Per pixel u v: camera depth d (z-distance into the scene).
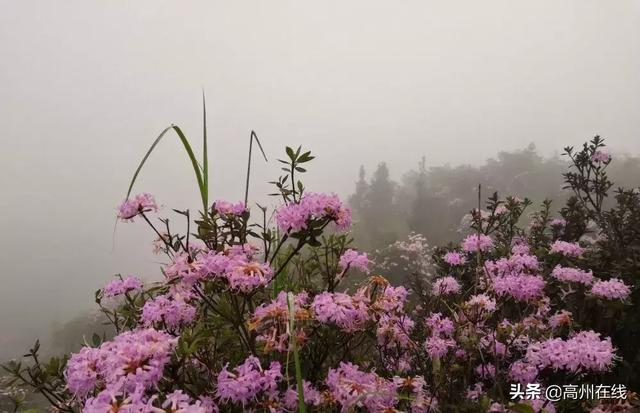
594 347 1.87
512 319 2.95
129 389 1.21
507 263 2.88
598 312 2.71
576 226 4.47
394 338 2.28
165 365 1.40
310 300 2.05
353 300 1.80
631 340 2.65
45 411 2.24
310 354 1.92
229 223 2.00
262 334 1.75
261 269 1.66
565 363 1.89
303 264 2.31
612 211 4.20
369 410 1.60
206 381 1.65
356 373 1.65
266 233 2.02
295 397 1.52
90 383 1.32
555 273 2.86
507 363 2.39
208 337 1.66
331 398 1.60
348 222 1.90
